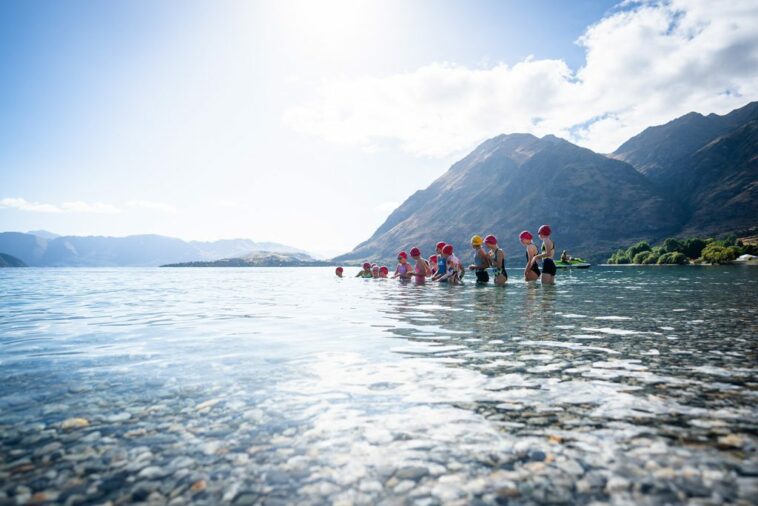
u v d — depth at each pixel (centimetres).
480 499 181
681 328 628
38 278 4653
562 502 177
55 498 188
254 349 530
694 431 249
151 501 186
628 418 271
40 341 612
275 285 2659
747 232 17138
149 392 346
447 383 359
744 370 385
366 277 3547
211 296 1656
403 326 698
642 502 176
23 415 294
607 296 1203
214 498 188
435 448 234
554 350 484
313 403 314
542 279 1842
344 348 525
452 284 1948
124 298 1564
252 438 252
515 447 233
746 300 1058
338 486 196
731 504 173
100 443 247
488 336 584
